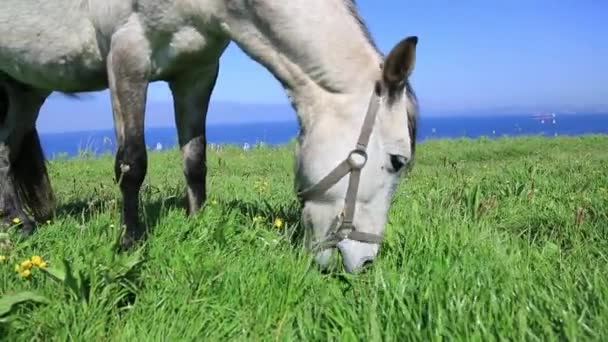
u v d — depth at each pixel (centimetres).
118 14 208
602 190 278
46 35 226
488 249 182
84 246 184
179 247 185
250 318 140
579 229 210
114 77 211
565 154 602
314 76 185
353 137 179
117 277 150
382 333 125
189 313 140
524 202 271
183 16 204
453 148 699
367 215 180
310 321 133
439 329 120
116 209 231
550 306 129
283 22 188
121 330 131
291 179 414
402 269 170
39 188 257
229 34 204
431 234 190
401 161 178
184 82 229
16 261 170
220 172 504
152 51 212
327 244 181
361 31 189
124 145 211
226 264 171
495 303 130
